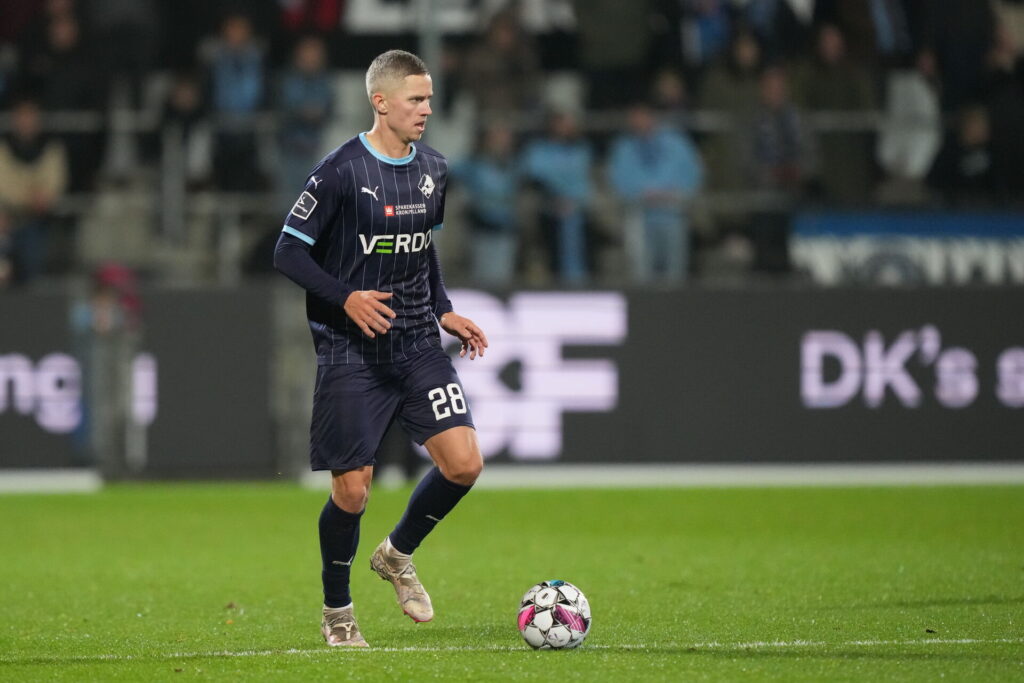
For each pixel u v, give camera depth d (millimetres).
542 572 28984
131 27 61656
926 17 62906
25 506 42344
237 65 59188
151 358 47375
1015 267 55219
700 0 63531
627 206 56594
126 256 57875
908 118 61875
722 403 47938
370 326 19078
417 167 20062
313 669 18000
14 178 58938
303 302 49562
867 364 48188
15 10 61875
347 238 19719
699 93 60438
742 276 56562
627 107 64062
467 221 57500
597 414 47719
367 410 19875
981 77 62875
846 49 62812
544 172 58156
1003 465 48469
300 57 58969
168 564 30859
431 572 29109
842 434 48094
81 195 59719
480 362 47469
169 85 63031
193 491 46156
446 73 61094
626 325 47750
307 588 27203
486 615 23562
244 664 18500
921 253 55562
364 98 64250
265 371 47500
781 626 21797
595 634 21109
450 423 20016
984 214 55344
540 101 61281
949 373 48312
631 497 43219
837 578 27609
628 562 30484
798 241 56281
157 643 20984
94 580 28500
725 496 43281
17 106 59375
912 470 48844
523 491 44844
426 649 19719
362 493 19906
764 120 59312
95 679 17766
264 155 58750
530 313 47625
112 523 38344
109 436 47375
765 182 59312
